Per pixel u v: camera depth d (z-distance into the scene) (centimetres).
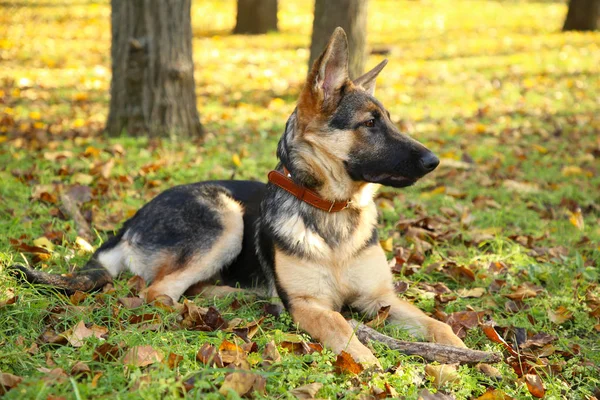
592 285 202
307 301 181
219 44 621
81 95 393
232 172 270
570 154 312
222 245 195
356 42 376
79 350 157
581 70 521
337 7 370
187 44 309
